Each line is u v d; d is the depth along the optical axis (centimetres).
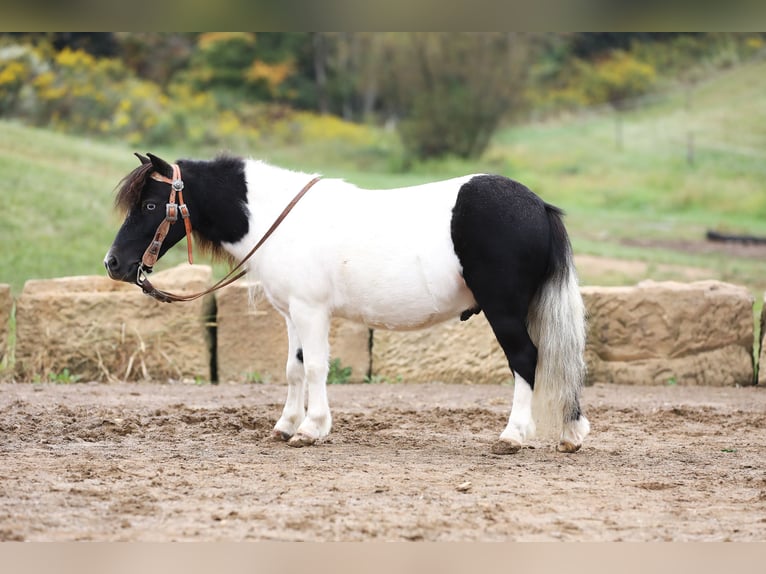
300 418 880
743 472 765
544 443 884
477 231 769
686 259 2167
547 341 780
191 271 1346
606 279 1969
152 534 570
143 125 3156
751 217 2716
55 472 729
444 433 941
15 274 1881
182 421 975
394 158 3206
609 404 1121
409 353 1330
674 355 1305
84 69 3259
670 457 828
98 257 2008
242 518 603
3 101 3066
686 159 3206
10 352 1430
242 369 1330
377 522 596
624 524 605
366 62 3616
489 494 674
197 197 845
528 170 3127
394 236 796
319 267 814
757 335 1583
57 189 2255
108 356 1329
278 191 845
